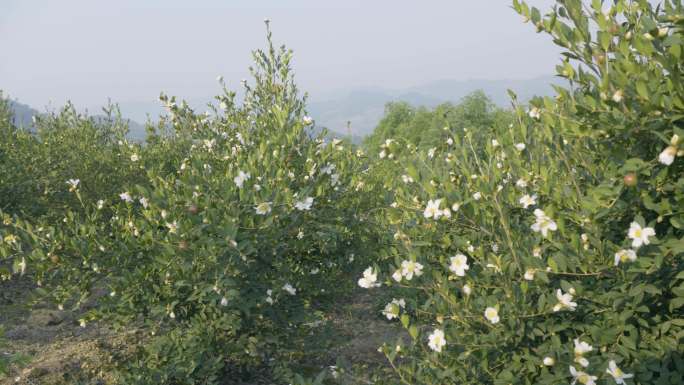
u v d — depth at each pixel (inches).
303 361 179.0
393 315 108.2
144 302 156.0
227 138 244.1
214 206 148.0
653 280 87.3
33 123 364.8
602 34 80.0
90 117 363.6
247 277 153.2
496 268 101.4
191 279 145.5
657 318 89.4
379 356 183.8
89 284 155.3
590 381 84.9
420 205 131.6
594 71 84.8
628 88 76.1
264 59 241.3
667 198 82.0
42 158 317.7
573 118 95.7
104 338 198.4
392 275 110.0
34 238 152.7
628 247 85.7
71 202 299.4
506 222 102.7
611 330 87.7
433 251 134.0
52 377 167.6
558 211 105.6
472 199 110.9
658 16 80.0
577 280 97.1
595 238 90.5
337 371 126.3
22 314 220.5
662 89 78.4
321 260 206.7
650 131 77.2
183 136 281.9
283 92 241.0
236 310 154.6
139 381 146.5
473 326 105.2
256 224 143.1
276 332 170.4
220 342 160.9
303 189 156.3
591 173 102.5
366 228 222.4
